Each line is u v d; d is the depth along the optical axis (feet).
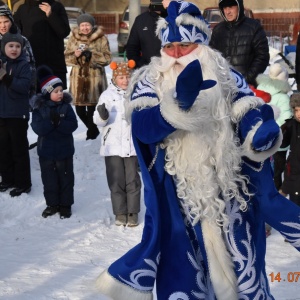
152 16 23.75
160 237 9.47
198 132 9.38
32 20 26.91
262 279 9.81
